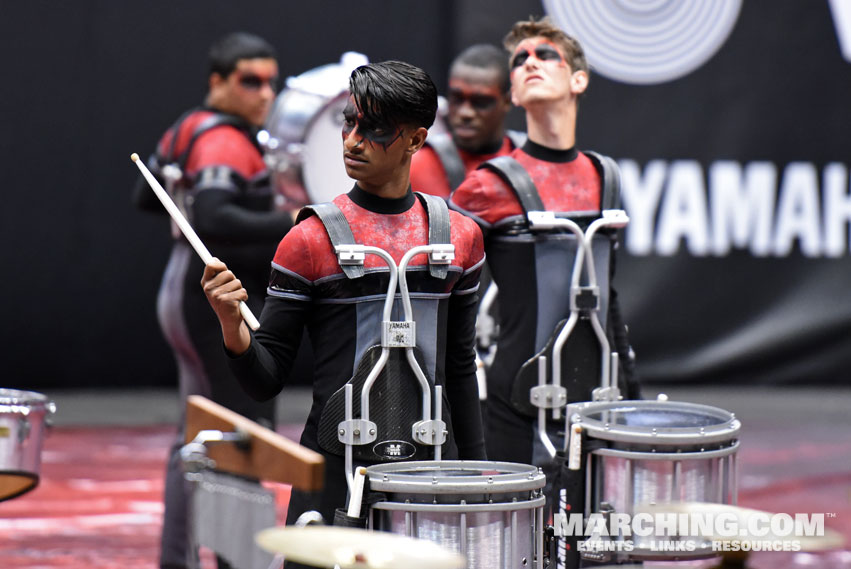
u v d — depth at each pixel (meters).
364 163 5.52
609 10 16.58
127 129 17.33
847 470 12.39
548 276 7.09
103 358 17.50
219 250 8.92
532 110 7.36
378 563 3.69
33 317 17.30
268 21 17.39
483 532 4.97
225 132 9.16
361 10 17.50
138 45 17.23
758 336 17.03
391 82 5.43
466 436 5.87
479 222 7.20
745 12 16.77
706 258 16.94
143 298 17.52
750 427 14.59
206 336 8.75
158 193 5.42
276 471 4.16
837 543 4.12
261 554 4.08
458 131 9.05
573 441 5.82
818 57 16.89
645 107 16.73
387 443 5.50
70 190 17.28
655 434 5.62
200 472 4.28
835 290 17.08
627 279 16.88
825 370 17.14
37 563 8.99
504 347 7.23
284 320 5.55
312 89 10.53
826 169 17.02
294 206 10.38
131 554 9.29
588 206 7.32
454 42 16.58
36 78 17.08
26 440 6.23
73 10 17.08
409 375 5.55
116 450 13.31
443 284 5.63
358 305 5.50
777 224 17.02
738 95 16.84
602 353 7.14
